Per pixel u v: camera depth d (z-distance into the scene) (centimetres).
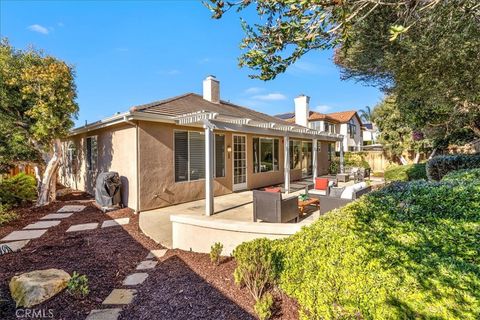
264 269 332
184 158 953
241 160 1218
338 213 418
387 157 2103
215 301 320
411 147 1770
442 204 383
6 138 917
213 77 1346
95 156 1082
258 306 284
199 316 293
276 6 219
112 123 863
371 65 721
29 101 859
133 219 730
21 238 576
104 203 846
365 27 507
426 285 230
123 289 357
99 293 347
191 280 375
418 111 820
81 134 1223
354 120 3362
